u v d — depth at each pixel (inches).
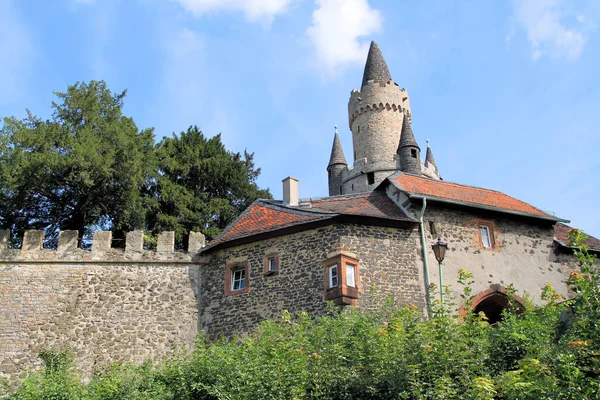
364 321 530.6
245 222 828.6
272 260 753.6
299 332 539.5
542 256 831.1
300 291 715.4
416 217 766.5
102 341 743.1
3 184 968.9
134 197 1039.6
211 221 1215.6
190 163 1295.5
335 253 705.0
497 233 812.0
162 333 758.5
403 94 1849.2
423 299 721.6
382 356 469.1
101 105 1194.6
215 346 588.7
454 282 750.5
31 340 733.9
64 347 733.3
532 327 486.6
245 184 1337.4
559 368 408.2
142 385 547.5
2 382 688.4
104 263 788.6
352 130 1861.5
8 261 773.9
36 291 762.8
